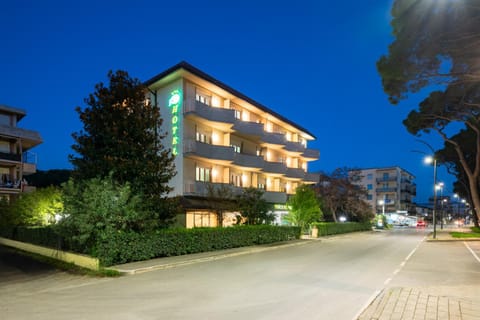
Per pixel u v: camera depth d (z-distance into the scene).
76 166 14.88
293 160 42.06
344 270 12.29
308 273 11.60
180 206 16.22
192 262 14.12
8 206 23.11
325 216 46.56
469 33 11.01
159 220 15.10
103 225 12.59
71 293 8.74
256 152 34.16
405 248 21.33
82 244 13.45
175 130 24.97
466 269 12.69
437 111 24.84
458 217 104.50
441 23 11.27
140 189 14.42
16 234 21.02
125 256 12.91
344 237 33.12
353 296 8.30
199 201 24.09
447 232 42.66
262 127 31.20
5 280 11.02
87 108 14.95
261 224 23.59
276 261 14.68
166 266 12.77
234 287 9.27
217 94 28.44
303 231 30.84
